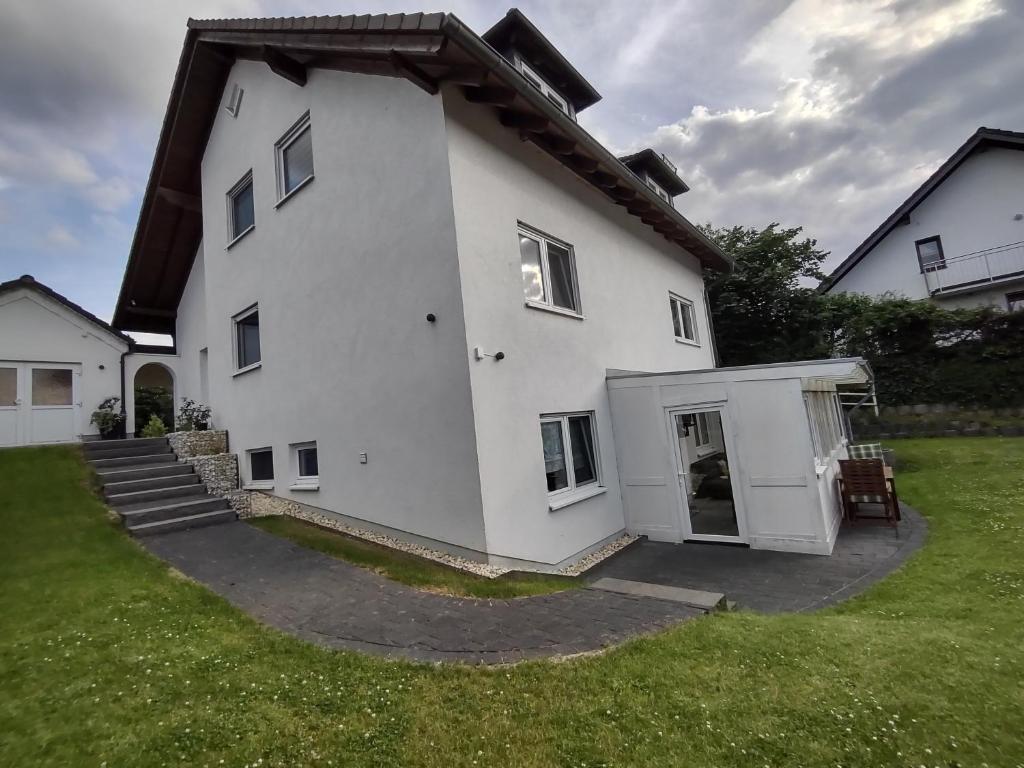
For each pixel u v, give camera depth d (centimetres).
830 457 923
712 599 502
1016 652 362
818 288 2405
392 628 440
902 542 742
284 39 786
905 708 291
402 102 695
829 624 434
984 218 2130
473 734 285
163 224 1349
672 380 857
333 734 288
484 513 604
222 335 1112
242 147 1044
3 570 554
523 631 430
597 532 818
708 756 259
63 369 1462
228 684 342
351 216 774
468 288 636
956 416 1628
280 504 902
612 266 1023
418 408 672
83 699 325
